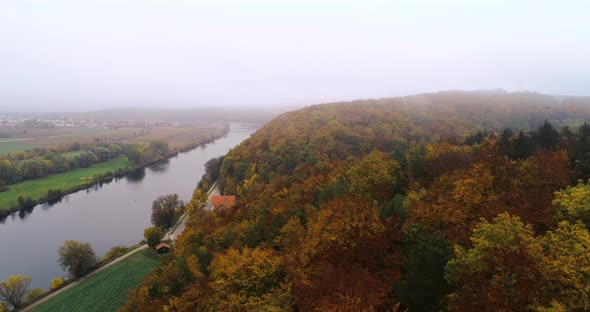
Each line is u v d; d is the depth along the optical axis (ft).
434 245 98.53
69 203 504.84
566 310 70.23
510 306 73.20
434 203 133.28
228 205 378.32
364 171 203.92
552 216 104.78
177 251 244.83
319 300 98.48
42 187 563.48
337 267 115.24
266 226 195.42
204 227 280.72
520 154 174.40
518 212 111.55
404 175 193.88
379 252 117.29
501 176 140.36
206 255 190.60
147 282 208.74
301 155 424.05
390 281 103.76
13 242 375.45
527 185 132.98
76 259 278.26
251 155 486.38
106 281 270.05
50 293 258.16
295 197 229.66
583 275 75.82
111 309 234.79
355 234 125.08
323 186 225.35
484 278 80.53
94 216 452.76
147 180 639.35
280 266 139.13
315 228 140.36
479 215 115.34
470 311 75.20
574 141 179.52
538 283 75.82
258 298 123.13
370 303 88.99
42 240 380.17
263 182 392.47
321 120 540.52
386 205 150.92
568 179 131.13
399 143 439.63
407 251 112.57
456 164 172.45
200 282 159.63
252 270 139.44
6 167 583.17
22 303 250.37
